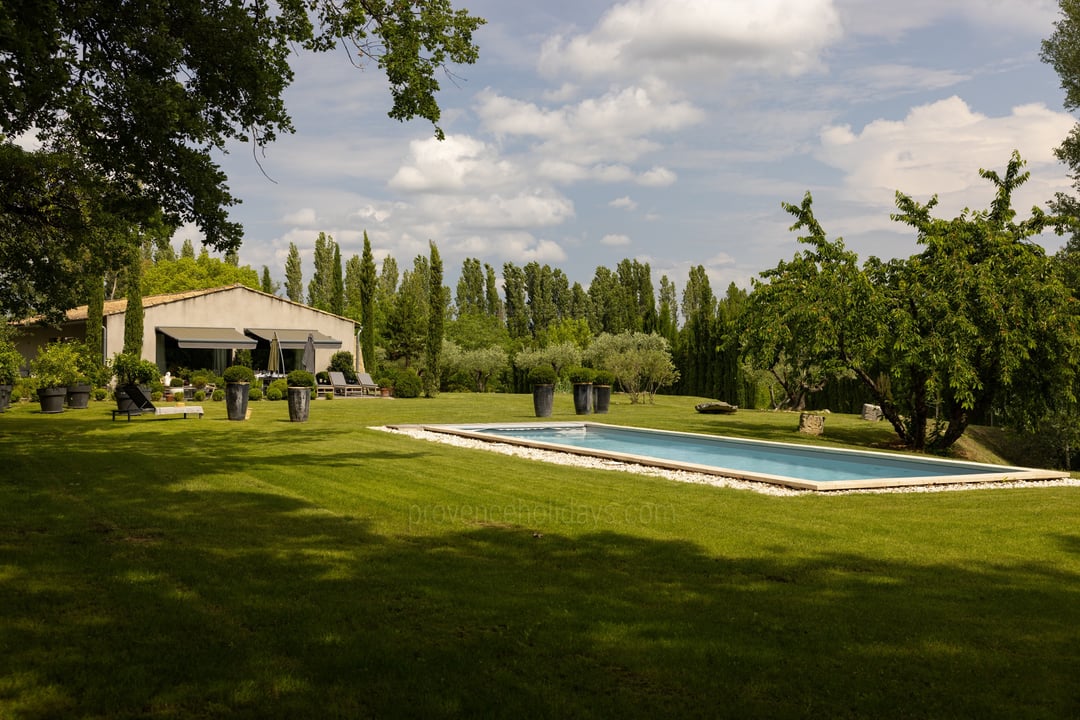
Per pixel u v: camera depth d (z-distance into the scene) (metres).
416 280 72.81
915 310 18.17
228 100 11.82
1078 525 8.06
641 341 47.16
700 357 44.62
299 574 5.57
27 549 6.10
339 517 7.83
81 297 15.86
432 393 37.91
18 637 4.17
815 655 4.16
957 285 17.22
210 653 4.01
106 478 9.92
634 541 6.94
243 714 3.33
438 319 38.75
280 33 12.17
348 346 42.81
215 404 28.44
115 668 3.79
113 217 13.41
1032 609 5.09
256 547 6.41
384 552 6.34
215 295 38.62
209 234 12.12
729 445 17.61
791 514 8.55
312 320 41.66
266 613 4.66
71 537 6.57
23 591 5.00
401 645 4.17
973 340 17.17
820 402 37.78
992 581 5.81
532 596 5.15
